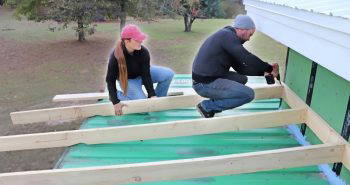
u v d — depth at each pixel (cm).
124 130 343
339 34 223
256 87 431
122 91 436
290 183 299
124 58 396
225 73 374
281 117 348
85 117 431
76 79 839
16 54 1058
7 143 340
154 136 344
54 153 552
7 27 1498
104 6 993
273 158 267
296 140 371
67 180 262
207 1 1750
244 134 382
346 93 288
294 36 304
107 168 260
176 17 1374
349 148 267
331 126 315
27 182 260
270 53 1080
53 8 1056
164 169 262
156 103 421
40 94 750
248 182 301
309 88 363
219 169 265
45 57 1024
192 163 262
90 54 1050
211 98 379
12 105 697
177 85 585
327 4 275
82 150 350
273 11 351
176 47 1132
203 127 341
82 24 1091
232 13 1845
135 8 1028
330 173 306
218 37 350
